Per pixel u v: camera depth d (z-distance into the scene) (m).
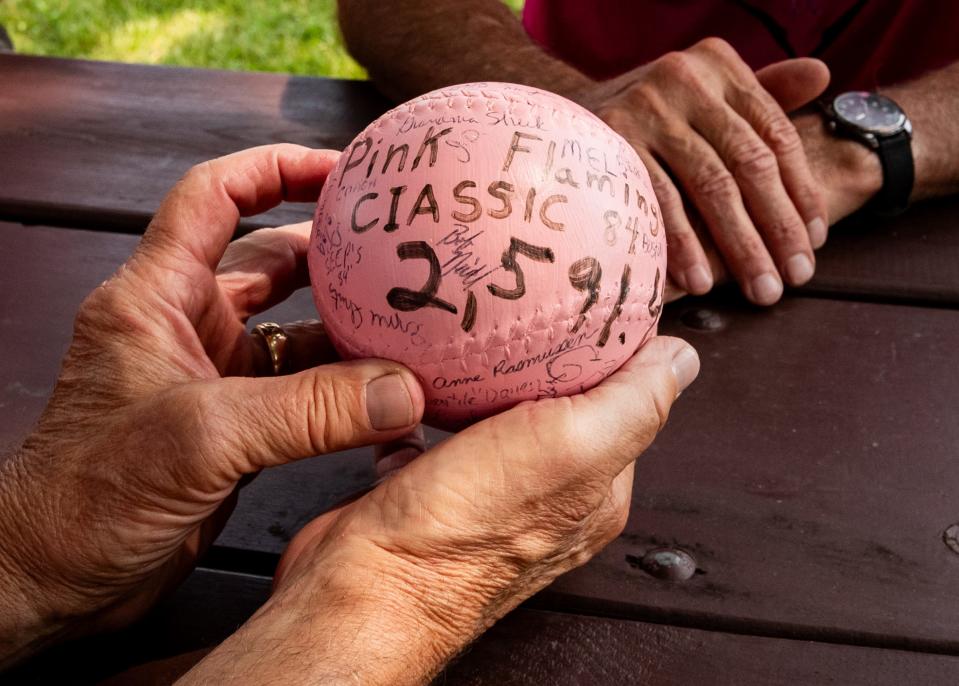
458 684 0.89
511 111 0.83
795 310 1.32
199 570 1.02
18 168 1.56
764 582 0.97
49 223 1.48
